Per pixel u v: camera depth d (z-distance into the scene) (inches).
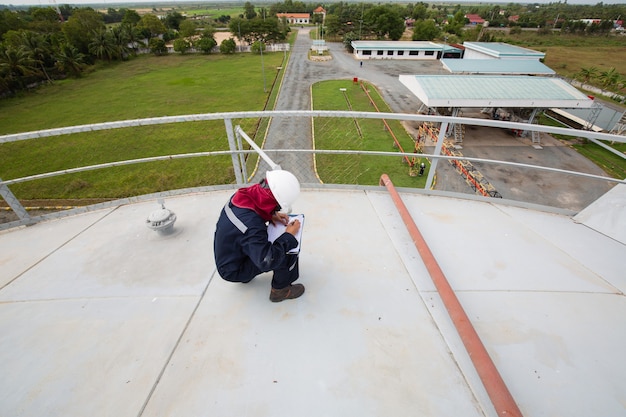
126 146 717.9
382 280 88.6
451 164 657.0
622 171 667.4
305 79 1397.6
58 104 1179.9
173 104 1119.0
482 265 96.2
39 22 2466.8
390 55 1891.0
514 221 119.3
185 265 93.6
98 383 63.1
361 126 839.1
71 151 697.6
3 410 58.6
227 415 57.9
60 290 85.7
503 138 831.7
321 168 615.8
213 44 2117.4
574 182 625.0
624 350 71.5
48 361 67.2
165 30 2755.9
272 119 861.2
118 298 82.7
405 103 1086.4
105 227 112.5
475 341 66.9
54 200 533.3
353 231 108.4
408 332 73.9
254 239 64.6
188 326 74.8
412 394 61.6
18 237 109.0
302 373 64.9
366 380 63.7
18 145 728.3
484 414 58.7
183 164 622.2
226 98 1165.7
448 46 1911.9
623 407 60.7
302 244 101.8
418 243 96.9
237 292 84.1
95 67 1828.2
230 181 557.6
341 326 75.0
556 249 104.6
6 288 86.8
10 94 1315.2
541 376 65.6
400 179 590.9
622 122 898.1
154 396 60.9
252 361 67.1
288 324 75.3
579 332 75.3
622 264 98.3
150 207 124.2
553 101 784.3
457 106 801.6
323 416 57.6
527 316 79.2
